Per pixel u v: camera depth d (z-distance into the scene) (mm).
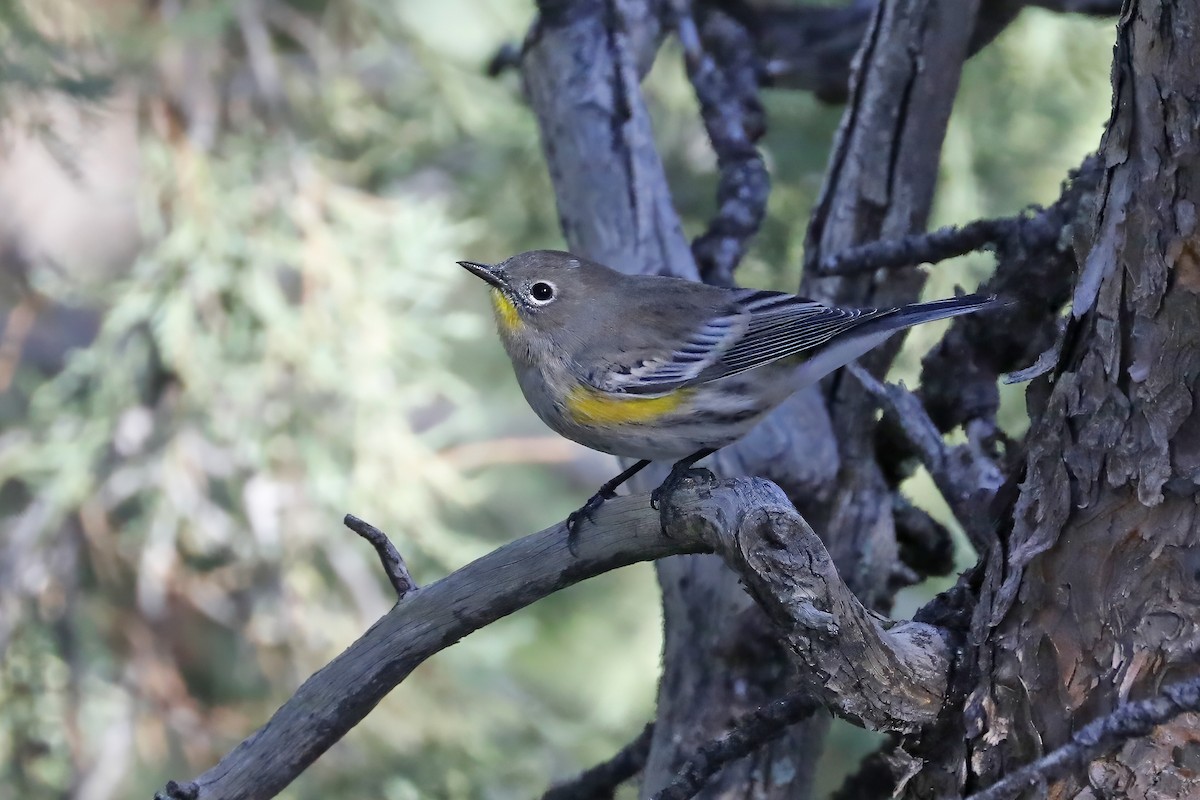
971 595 5848
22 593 13117
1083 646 5160
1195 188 4871
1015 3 9023
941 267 12242
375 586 13602
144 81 13273
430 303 13734
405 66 14750
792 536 5105
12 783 12922
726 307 7832
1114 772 4984
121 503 13992
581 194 8992
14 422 14344
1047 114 13328
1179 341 4961
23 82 11789
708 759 6105
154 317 13055
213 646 14344
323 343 13234
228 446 13625
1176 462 4984
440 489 13547
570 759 13883
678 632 7883
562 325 7902
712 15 10680
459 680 13977
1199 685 4625
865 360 8445
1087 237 5426
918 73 8148
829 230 8555
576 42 9258
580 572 6086
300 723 6336
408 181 15711
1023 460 5633
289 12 14438
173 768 13297
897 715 5402
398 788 13070
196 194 13219
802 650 5238
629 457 8094
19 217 16125
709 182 14750
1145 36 4906
